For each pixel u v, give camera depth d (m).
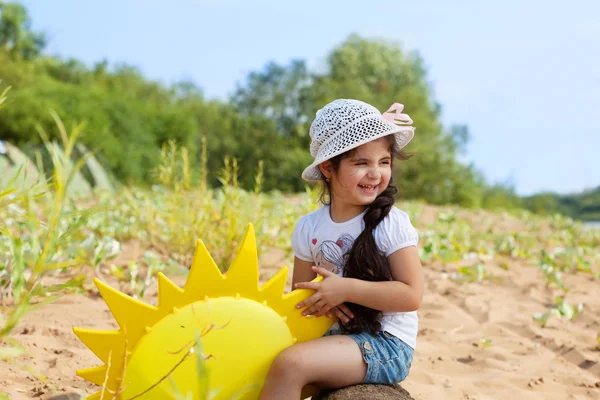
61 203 1.26
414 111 25.91
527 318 4.00
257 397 1.90
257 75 30.94
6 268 3.23
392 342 2.04
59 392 2.23
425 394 2.59
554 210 21.36
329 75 31.23
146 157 17.30
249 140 27.17
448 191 22.14
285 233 5.41
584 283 5.36
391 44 31.58
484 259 6.05
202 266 1.90
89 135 15.95
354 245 2.12
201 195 4.52
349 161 2.12
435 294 4.46
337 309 2.06
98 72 32.78
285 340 1.96
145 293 3.72
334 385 1.93
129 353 1.83
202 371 1.24
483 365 3.09
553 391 2.77
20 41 31.59
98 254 3.70
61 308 3.22
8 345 2.56
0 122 15.46
